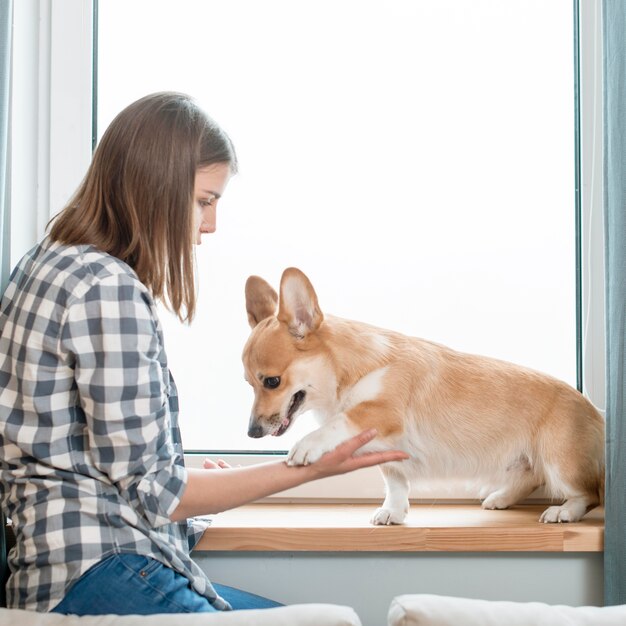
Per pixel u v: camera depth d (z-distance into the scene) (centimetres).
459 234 157
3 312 106
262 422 129
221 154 112
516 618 85
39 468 97
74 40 151
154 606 95
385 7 158
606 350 130
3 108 120
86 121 151
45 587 94
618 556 125
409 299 157
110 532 96
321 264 156
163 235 107
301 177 157
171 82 157
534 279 157
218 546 126
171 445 106
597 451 136
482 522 133
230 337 156
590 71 155
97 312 95
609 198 130
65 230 106
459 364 137
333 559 130
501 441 135
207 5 157
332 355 132
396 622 84
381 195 157
